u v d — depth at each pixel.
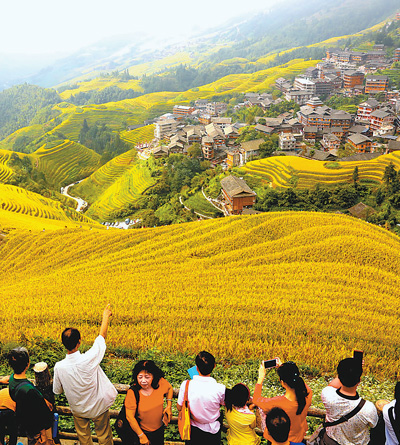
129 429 8.36
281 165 155.88
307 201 127.69
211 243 57.72
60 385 8.34
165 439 10.57
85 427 8.93
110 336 24.84
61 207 151.00
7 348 17.59
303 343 26.06
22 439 9.83
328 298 39.00
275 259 51.38
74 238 66.81
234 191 127.44
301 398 7.89
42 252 64.00
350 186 131.75
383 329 31.34
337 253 51.62
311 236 56.31
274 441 7.42
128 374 16.02
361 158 154.00
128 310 33.25
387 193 124.62
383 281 45.62
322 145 195.00
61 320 30.08
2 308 34.25
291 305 36.12
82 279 48.22
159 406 8.20
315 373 20.95
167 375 16.02
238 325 30.19
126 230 68.44
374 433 8.30
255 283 43.25
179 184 176.88
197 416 8.03
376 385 19.06
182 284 43.19
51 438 8.62
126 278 47.12
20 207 122.62
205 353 8.16
